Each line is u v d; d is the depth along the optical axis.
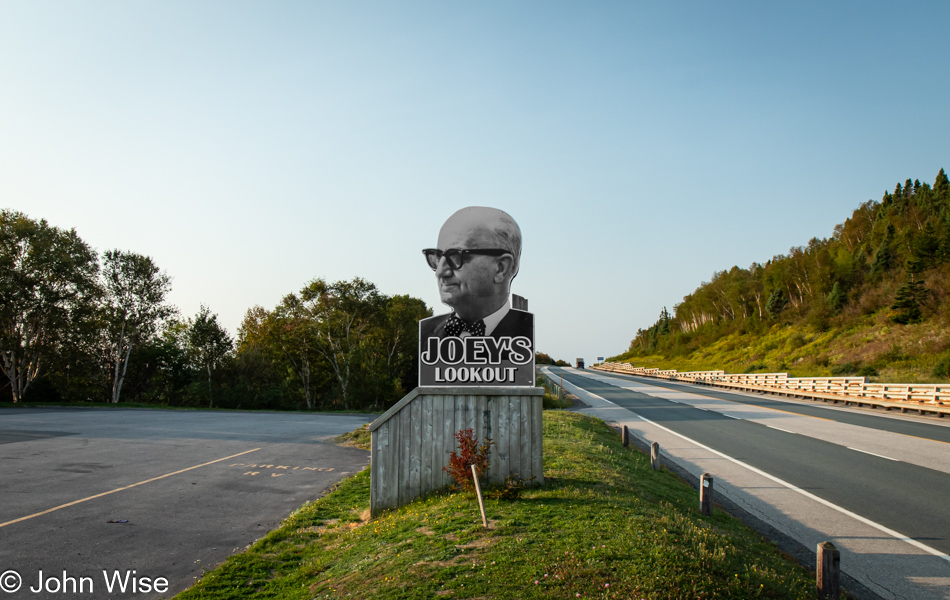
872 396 30.30
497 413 9.93
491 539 6.62
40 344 41.12
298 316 54.19
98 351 46.03
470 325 10.10
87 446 17.16
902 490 11.63
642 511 7.91
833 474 13.24
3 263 39.09
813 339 64.19
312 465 14.98
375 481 9.77
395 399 54.62
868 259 76.00
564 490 9.12
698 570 5.71
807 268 86.06
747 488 11.97
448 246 10.20
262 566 7.30
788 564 7.16
